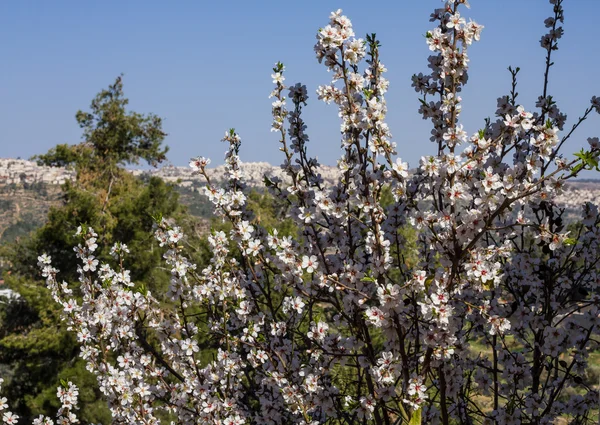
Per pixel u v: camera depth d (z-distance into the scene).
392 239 4.24
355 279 3.82
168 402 4.91
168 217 24.70
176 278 4.74
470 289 4.30
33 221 101.06
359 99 3.86
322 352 4.14
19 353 22.08
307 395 4.16
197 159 4.38
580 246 4.43
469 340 4.69
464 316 4.43
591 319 4.33
